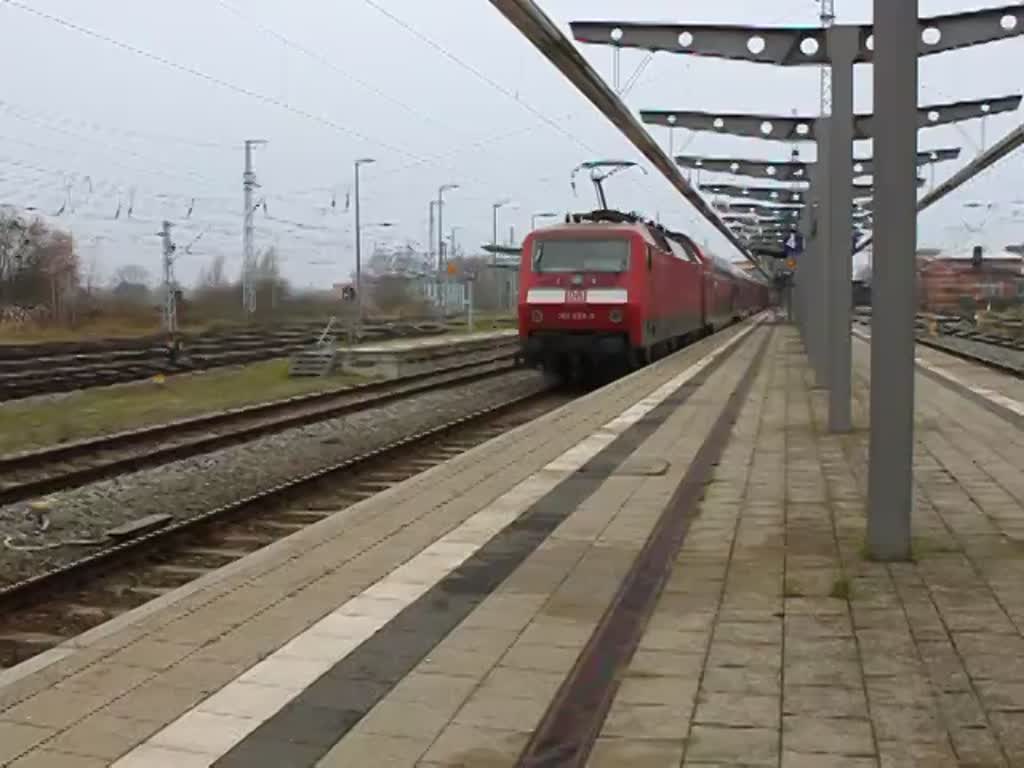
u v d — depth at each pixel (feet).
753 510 28.55
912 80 22.21
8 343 126.00
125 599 27.68
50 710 15.47
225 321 185.98
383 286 245.65
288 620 19.60
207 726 14.87
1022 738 13.75
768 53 44.04
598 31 45.39
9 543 33.14
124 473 45.06
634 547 24.75
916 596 20.11
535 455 38.99
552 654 17.56
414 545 25.26
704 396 60.75
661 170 75.05
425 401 75.61
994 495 29.91
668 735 14.20
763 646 17.57
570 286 77.51
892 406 22.52
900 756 13.30
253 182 180.14
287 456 50.90
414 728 14.69
